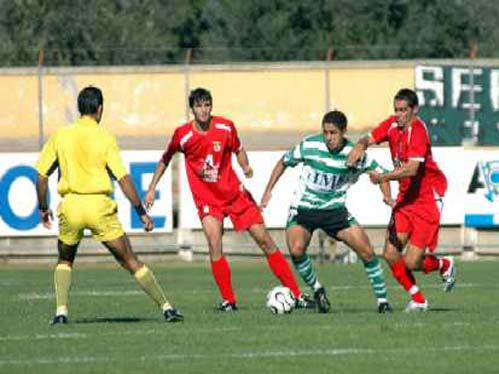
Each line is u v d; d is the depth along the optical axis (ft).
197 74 336.70
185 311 137.18
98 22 406.41
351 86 339.36
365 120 338.95
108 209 116.67
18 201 227.20
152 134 337.31
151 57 402.72
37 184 117.80
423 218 130.31
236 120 340.18
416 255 130.62
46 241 238.07
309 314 130.31
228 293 138.82
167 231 227.81
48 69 300.20
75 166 115.55
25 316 131.85
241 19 422.82
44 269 228.22
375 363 94.48
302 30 421.59
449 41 414.21
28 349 102.73
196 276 204.13
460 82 283.79
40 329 116.98
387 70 338.54
